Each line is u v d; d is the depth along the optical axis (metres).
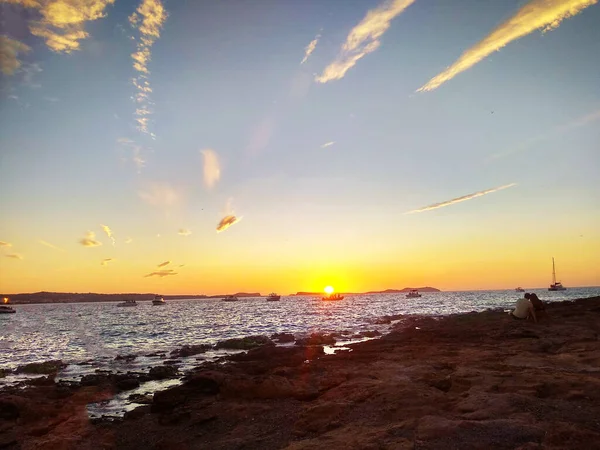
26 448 10.50
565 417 7.89
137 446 10.15
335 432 8.56
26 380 20.17
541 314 27.36
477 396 9.42
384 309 98.12
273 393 12.72
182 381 18.84
